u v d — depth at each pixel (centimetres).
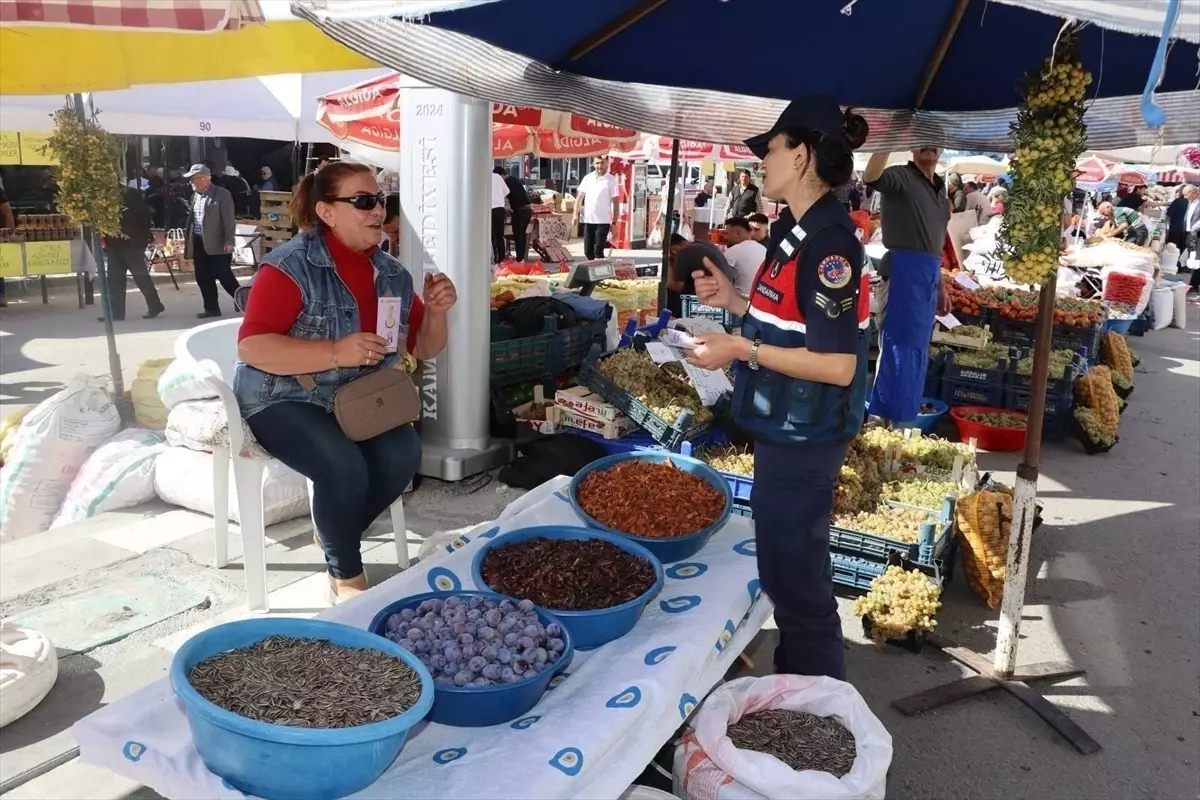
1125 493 611
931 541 408
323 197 338
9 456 530
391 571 434
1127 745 332
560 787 213
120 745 219
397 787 210
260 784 202
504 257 1547
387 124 684
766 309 280
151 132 710
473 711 233
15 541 452
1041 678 371
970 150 499
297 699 213
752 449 535
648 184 2205
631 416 539
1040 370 342
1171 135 422
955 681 368
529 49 344
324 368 332
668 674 257
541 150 876
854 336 267
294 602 395
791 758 249
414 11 188
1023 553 356
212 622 376
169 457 498
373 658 237
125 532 464
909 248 594
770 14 353
